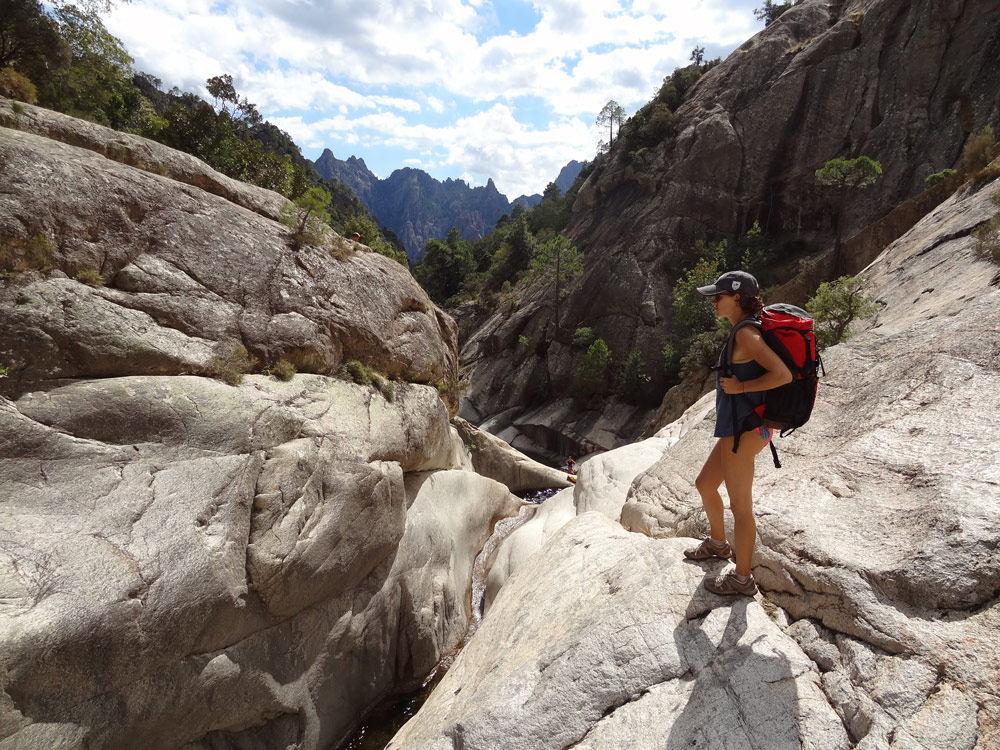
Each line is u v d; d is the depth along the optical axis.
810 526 4.05
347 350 9.55
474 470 16.64
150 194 7.48
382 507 8.13
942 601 3.04
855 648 3.11
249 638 6.21
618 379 51.94
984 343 5.29
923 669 2.80
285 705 6.50
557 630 4.20
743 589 3.67
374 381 9.73
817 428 5.65
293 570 6.56
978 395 4.73
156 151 8.27
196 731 5.71
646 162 64.31
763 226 55.94
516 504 14.37
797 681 3.07
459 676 4.88
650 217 58.66
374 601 8.04
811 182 52.94
